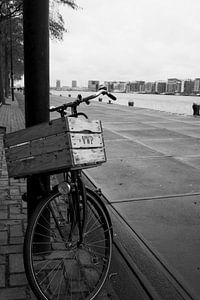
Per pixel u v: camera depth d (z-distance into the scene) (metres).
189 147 9.42
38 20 2.67
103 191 5.28
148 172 6.55
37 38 2.70
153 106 41.25
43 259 2.76
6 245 3.20
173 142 10.30
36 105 2.79
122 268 3.04
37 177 2.77
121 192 5.24
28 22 2.68
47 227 2.70
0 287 2.59
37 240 2.74
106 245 2.72
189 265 3.13
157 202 4.79
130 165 7.12
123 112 24.70
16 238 3.34
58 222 2.72
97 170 6.65
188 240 3.63
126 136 11.47
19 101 35.25
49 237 2.74
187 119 19.02
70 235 2.58
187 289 2.75
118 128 13.83
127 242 3.56
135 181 5.89
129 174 6.37
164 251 3.38
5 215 3.88
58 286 2.62
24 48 2.76
